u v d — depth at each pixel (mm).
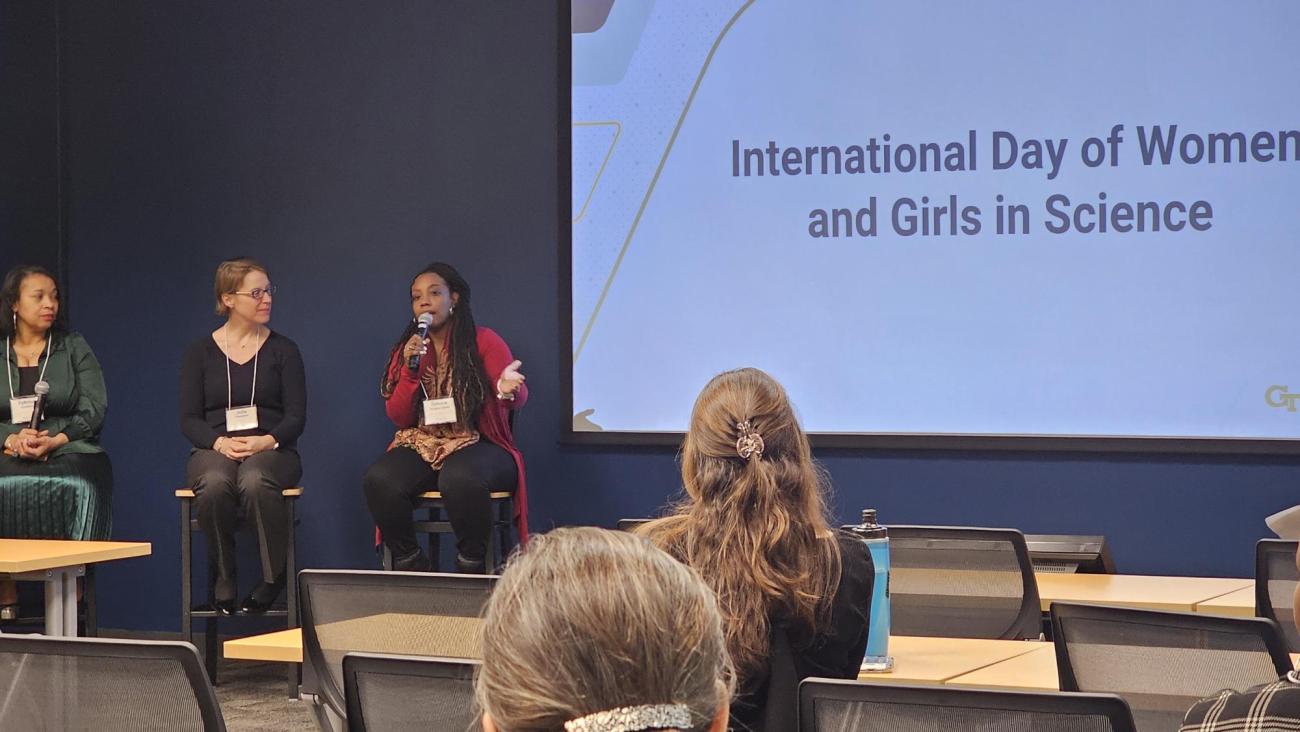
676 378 5578
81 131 6344
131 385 6293
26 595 6180
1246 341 4918
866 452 5367
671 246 5574
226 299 5484
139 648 1824
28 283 5523
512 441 5512
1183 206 4977
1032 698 1482
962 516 5266
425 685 1956
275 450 5316
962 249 5234
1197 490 5004
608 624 674
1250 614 3033
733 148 5492
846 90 5363
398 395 5332
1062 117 5109
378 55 5996
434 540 5590
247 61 6156
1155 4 4988
